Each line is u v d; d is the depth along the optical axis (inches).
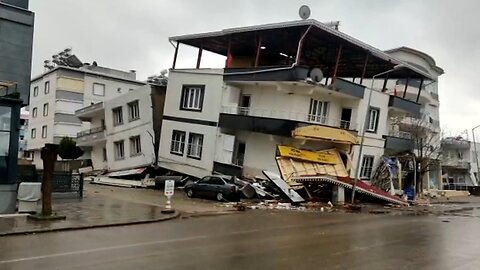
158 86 1430.9
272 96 1198.3
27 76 751.7
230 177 1032.8
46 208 605.3
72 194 866.1
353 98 1283.2
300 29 1095.0
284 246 477.7
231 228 613.9
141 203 859.4
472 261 432.5
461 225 755.4
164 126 1374.3
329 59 1375.5
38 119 2204.7
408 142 1534.2
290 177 1079.6
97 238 500.4
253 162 1211.2
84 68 2165.4
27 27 755.4
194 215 752.3
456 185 2260.1
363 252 457.4
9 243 454.6
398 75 1590.8
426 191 1694.1
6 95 674.8
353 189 1077.1
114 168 1544.0
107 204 806.5
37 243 457.7
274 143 1171.9
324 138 1137.4
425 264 410.0
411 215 919.0
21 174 795.4
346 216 832.3
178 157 1318.9
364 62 1373.0
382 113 1389.0
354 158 1273.4
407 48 1913.1
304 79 1088.8
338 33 1104.2
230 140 1233.4
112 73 2240.4
